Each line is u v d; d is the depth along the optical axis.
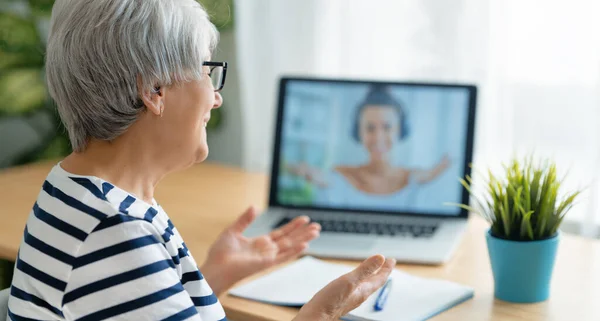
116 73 0.92
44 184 0.97
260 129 2.29
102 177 0.96
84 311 0.87
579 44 1.82
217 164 2.28
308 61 2.16
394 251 1.44
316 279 1.31
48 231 0.91
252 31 2.22
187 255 1.01
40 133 2.63
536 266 1.20
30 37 2.39
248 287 1.29
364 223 1.60
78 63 0.93
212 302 1.03
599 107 1.79
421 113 1.64
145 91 0.94
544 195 1.19
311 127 1.69
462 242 1.51
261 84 2.25
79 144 0.97
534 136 1.92
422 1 1.98
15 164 2.54
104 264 0.87
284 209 1.69
